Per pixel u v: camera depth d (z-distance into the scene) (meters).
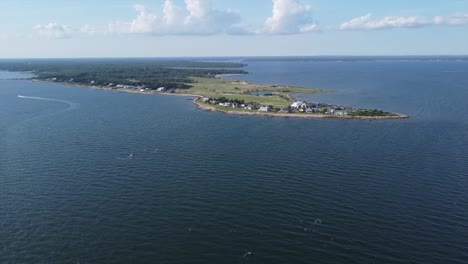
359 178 127.62
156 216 101.38
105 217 100.75
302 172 133.25
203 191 117.00
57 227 95.75
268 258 83.94
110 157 149.12
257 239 90.88
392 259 83.44
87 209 105.06
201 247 87.81
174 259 83.56
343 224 97.44
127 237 91.50
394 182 124.25
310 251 86.31
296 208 105.94
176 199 111.38
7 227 95.62
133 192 116.19
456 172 133.00
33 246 87.75
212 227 96.06
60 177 127.88
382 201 110.25
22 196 113.06
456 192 116.25
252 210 104.81
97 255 84.69
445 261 82.88
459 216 101.38
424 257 84.12
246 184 122.44
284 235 92.50
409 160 146.38
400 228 95.62
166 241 90.06
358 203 108.94
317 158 149.00
